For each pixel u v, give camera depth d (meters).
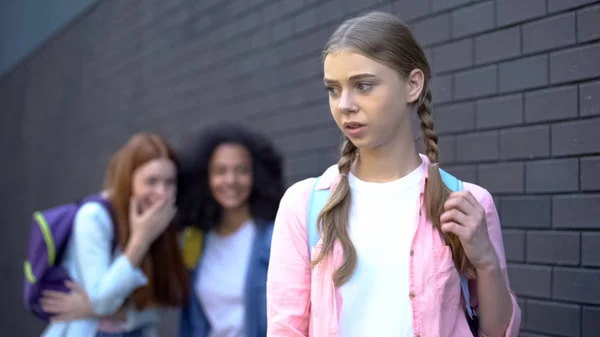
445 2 2.75
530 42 2.38
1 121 10.36
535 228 2.36
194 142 3.14
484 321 1.57
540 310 2.33
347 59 1.50
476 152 2.59
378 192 1.61
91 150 6.84
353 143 1.57
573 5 2.22
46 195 8.18
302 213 1.66
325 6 3.52
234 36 4.40
